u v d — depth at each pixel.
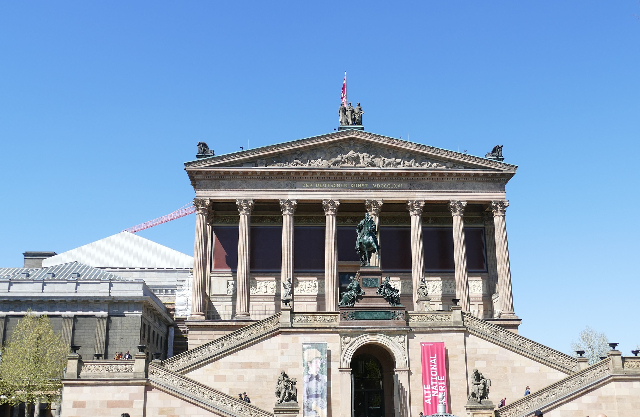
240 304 78.38
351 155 83.88
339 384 56.69
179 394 49.62
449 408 56.84
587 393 51.25
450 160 84.50
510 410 50.41
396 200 83.06
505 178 84.69
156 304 98.75
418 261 81.44
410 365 57.75
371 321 58.41
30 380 75.12
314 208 88.19
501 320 78.06
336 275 80.25
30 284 90.12
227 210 87.69
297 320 58.47
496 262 86.19
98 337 88.44
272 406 56.00
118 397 49.53
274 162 83.50
